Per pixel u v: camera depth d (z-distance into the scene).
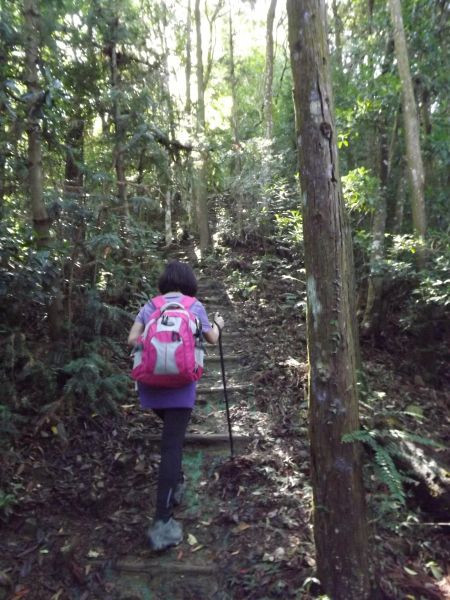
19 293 3.68
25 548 2.83
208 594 2.58
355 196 5.36
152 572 2.71
